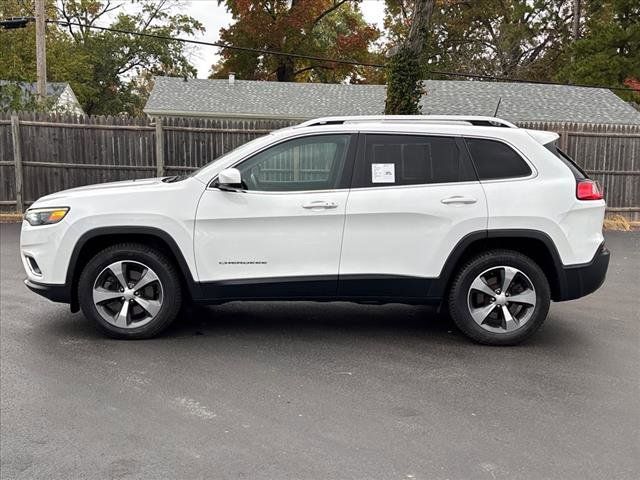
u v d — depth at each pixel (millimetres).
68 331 5641
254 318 6168
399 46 14469
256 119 24781
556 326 5992
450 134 5297
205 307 6551
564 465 3330
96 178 13367
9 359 4898
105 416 3898
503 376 4645
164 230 5168
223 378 4547
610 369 4816
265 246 5188
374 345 5363
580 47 29703
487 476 3209
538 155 5293
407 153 5285
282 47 35250
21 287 7293
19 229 11750
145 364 4820
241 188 5227
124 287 5320
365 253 5195
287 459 3371
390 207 5145
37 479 3176
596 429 3770
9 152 13047
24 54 30906
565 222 5188
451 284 5324
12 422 3807
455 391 4348
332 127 5301
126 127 13258
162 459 3371
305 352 5152
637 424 3844
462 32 39750
